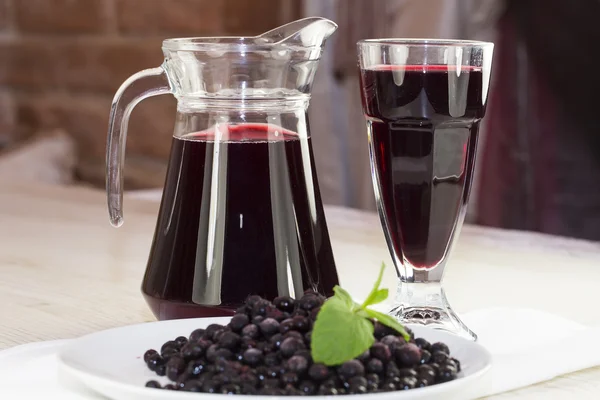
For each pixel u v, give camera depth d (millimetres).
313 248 956
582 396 843
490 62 951
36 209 1525
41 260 1237
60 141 2467
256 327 813
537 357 881
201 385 775
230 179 937
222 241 934
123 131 1005
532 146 2270
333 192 2320
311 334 786
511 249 1285
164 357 833
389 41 940
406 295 965
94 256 1255
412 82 924
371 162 970
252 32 2346
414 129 932
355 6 2172
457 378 801
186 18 2354
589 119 2266
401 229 951
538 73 2242
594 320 1017
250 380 772
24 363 882
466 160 944
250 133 942
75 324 1007
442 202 942
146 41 2451
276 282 933
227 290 930
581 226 2295
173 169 966
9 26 2807
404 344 805
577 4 2191
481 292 1105
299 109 967
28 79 2775
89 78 2609
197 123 953
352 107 2275
